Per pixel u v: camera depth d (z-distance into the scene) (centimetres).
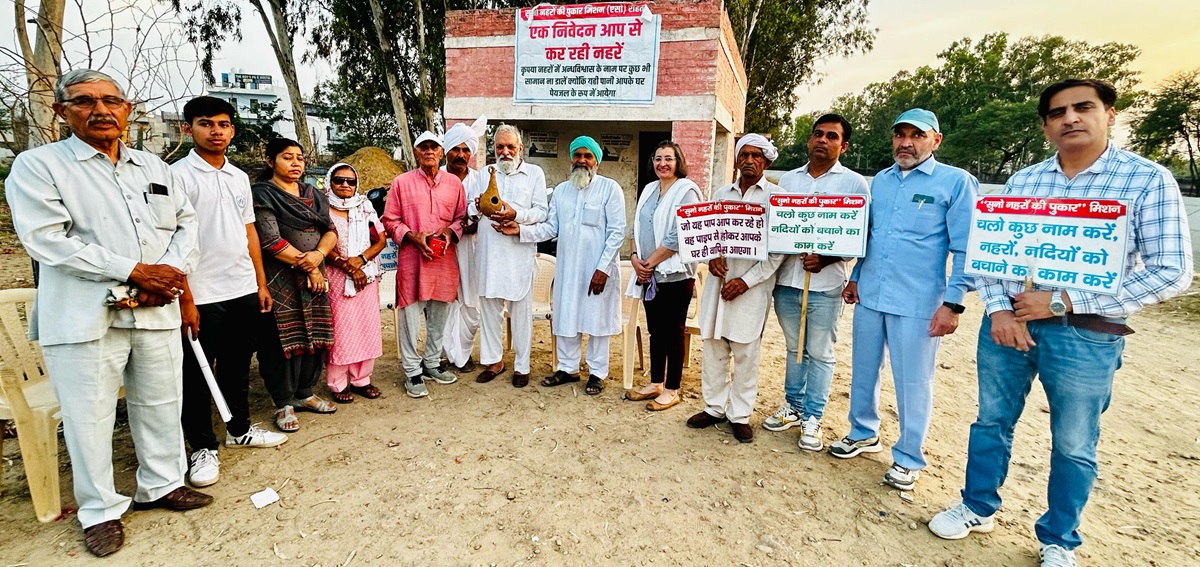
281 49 1850
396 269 474
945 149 3838
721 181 1276
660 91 981
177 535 270
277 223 357
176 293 260
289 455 346
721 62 1011
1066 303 233
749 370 369
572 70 1002
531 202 462
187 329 292
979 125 3581
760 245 349
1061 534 253
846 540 278
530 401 438
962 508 285
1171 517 308
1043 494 326
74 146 245
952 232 302
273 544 265
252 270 340
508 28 1023
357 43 1775
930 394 320
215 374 340
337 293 402
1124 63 4066
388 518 286
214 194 321
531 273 459
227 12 1844
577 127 1225
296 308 369
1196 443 406
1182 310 862
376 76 1814
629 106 995
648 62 973
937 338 319
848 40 2236
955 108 4344
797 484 326
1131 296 224
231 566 251
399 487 313
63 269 238
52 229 235
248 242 341
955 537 278
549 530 280
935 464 358
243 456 344
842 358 579
